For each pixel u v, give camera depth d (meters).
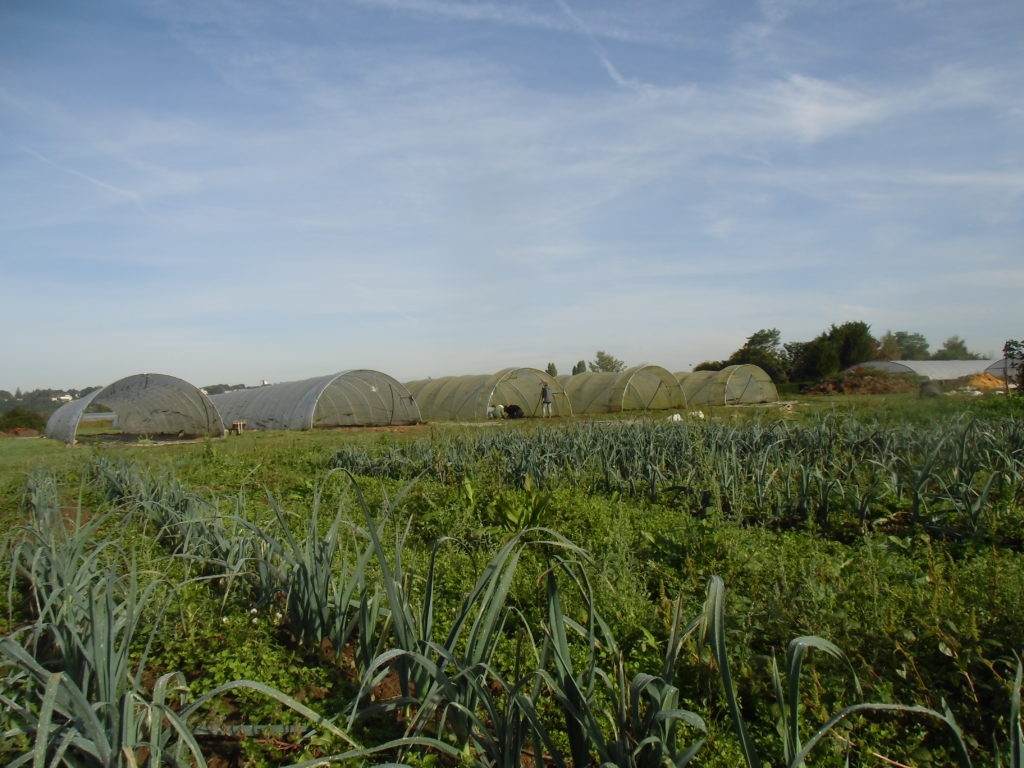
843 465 9.20
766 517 7.92
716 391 37.91
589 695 3.05
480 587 3.57
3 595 6.14
